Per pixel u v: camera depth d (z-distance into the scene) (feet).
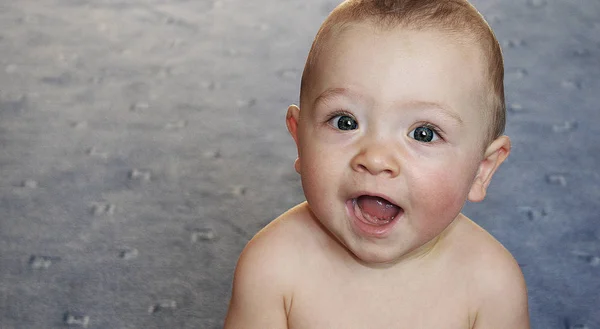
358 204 2.83
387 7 2.81
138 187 5.51
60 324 4.35
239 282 3.22
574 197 5.43
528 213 5.26
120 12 8.17
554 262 4.83
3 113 6.31
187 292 4.60
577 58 7.24
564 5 8.25
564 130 6.17
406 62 2.71
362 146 2.74
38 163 5.72
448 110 2.74
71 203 5.32
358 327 3.13
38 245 4.94
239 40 7.64
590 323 4.38
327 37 2.84
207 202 5.39
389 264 3.11
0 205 5.28
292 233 3.19
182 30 7.81
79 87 6.74
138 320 4.39
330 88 2.78
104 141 6.02
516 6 8.21
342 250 3.12
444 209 2.81
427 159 2.75
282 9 8.30
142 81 6.88
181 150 5.95
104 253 4.89
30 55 7.22
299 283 3.16
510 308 3.19
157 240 5.01
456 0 2.89
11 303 4.48
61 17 8.01
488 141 2.96
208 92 6.74
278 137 6.16
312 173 2.83
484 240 3.21
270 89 6.81
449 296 3.15
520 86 6.76
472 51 2.81
